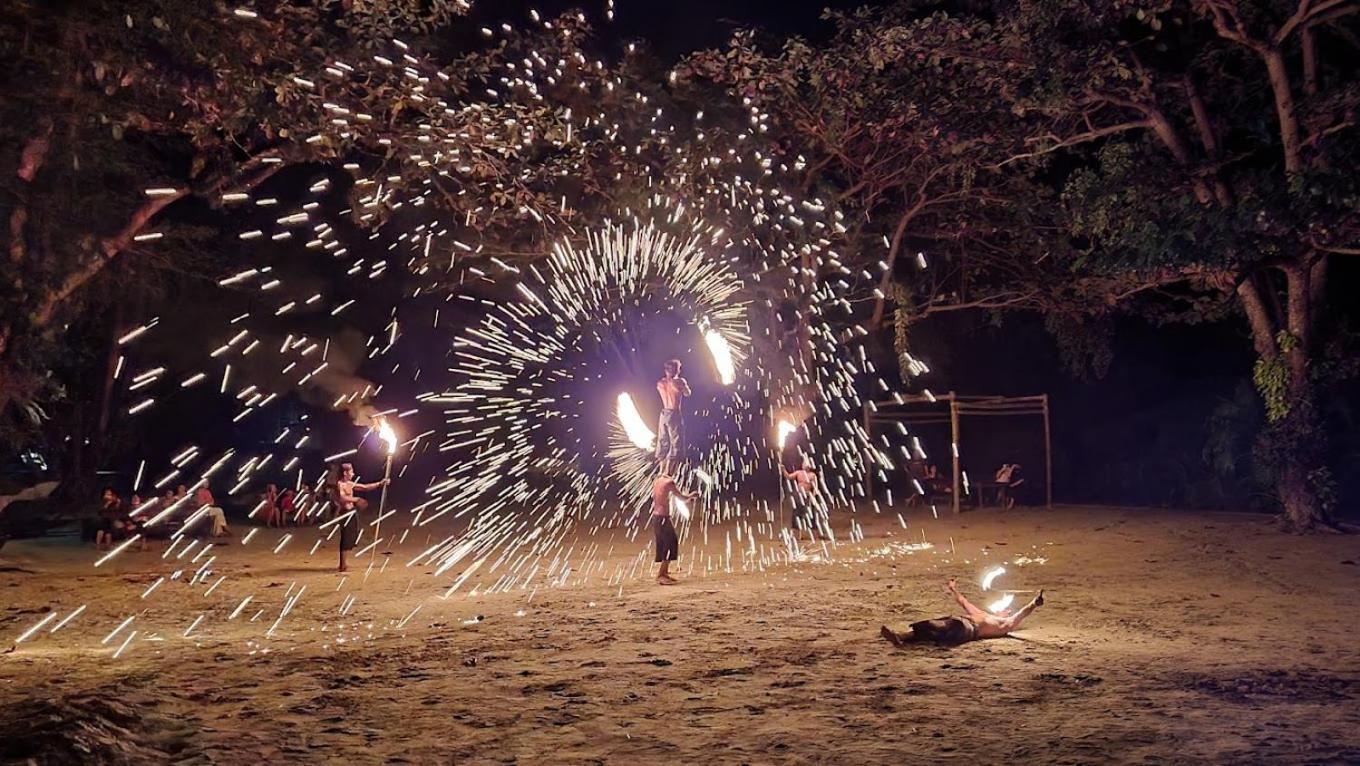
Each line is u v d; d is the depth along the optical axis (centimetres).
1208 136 1931
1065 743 614
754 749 617
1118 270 1873
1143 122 1969
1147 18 1748
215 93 1515
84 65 1526
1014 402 2498
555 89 1969
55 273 1711
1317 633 960
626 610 1130
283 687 775
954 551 1669
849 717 680
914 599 1180
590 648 918
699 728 661
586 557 1678
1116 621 1029
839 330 2502
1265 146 2094
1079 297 2389
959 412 2447
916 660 847
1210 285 2036
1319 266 1894
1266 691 730
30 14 1466
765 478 2689
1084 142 2411
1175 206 1769
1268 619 1036
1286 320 1944
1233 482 2452
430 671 829
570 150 2009
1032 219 2334
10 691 756
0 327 1669
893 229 2398
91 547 1906
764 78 2059
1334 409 2452
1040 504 2581
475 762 598
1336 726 641
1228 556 1541
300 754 612
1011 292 2509
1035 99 1888
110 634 1053
